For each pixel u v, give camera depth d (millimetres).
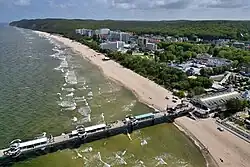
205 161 76875
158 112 106750
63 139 82125
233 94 123562
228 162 76188
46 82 145875
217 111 111062
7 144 80438
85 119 100188
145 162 75625
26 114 102125
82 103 116688
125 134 92250
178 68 181750
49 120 98062
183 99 125375
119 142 86812
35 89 132250
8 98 117438
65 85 142375
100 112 107750
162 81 152875
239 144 85188
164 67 175500
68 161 75062
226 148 83188
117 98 125938
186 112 108438
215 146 84500
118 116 104812
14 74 158750
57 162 74375
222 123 99375
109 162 75062
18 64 188500
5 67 175875
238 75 170250
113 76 167500
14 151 73750
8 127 91062
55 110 107312
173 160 77125
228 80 158875
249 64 188125
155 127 98562
